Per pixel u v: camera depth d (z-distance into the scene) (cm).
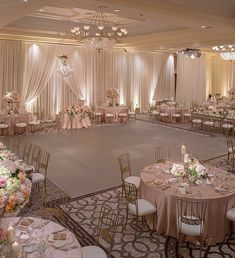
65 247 344
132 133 1306
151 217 525
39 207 602
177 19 758
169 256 454
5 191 302
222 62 2136
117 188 703
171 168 586
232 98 1977
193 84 2091
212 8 726
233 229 504
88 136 1238
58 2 649
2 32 1224
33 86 1430
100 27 938
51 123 1488
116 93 1570
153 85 1912
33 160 782
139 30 1267
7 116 1223
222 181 539
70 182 738
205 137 1238
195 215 471
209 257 452
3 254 301
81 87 1588
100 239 493
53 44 1462
